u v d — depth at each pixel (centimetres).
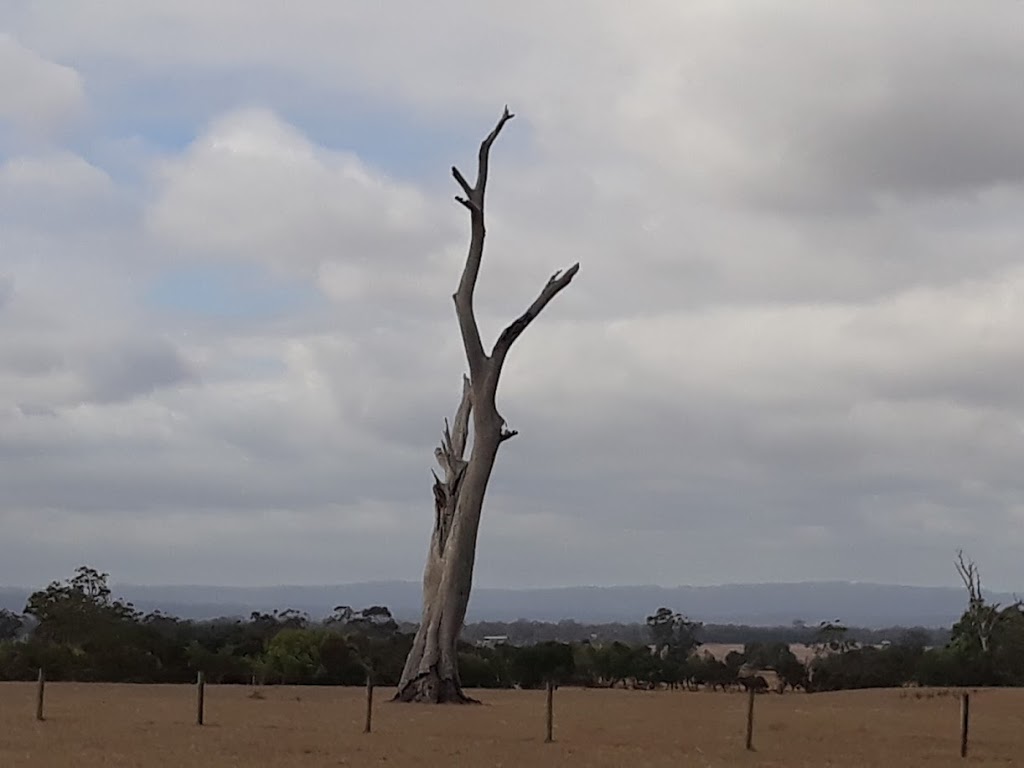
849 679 8269
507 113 4269
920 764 2778
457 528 4434
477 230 4250
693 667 8219
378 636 9056
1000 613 8631
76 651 7138
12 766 2450
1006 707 4759
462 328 4303
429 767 2552
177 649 7194
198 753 2694
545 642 8231
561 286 4344
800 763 2758
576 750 2917
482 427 4356
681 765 2686
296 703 4425
